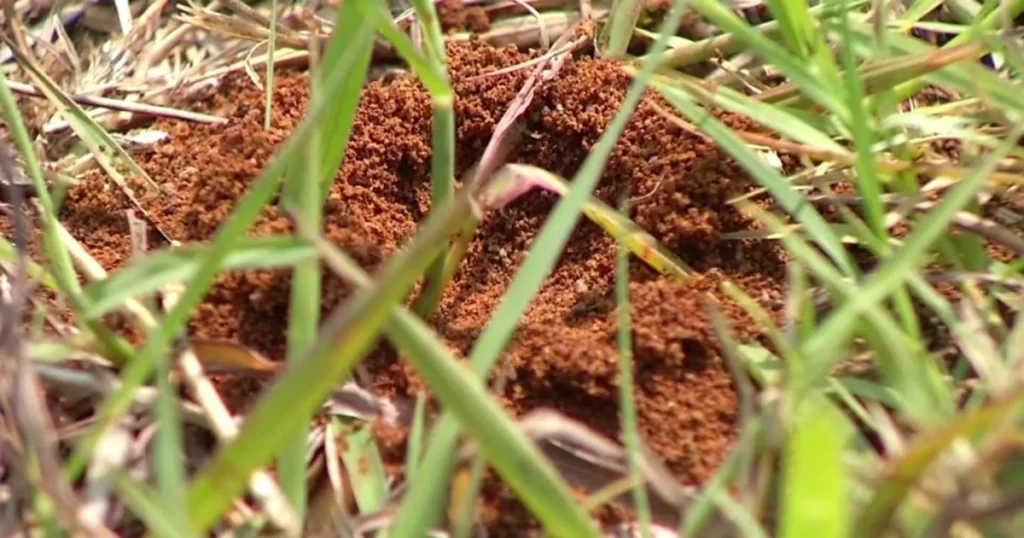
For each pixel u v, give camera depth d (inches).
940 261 21.1
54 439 19.6
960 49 21.1
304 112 23.0
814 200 21.5
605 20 24.4
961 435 17.7
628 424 18.6
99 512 18.8
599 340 20.6
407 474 19.5
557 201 22.4
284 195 20.0
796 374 18.5
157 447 18.3
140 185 22.8
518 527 19.4
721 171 21.8
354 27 19.8
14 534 19.2
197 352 20.0
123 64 25.1
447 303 21.8
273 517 18.5
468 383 17.8
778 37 23.3
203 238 21.8
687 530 18.0
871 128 21.5
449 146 20.4
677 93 21.8
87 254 21.3
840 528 17.5
